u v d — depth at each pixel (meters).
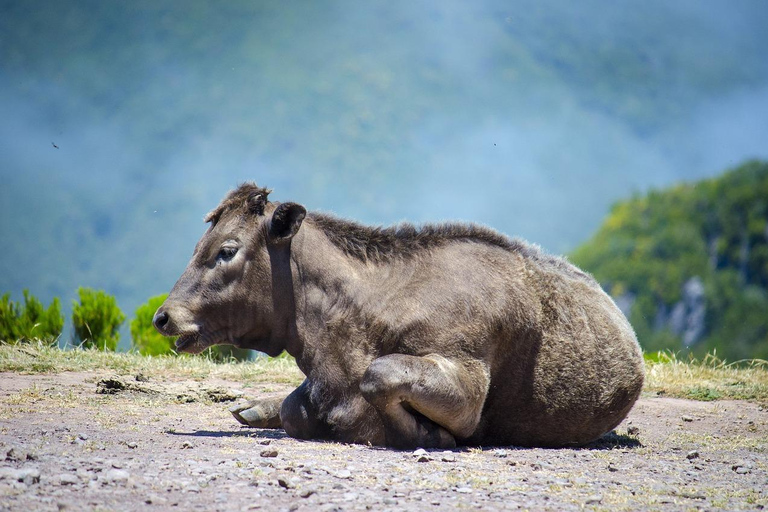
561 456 29.98
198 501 21.73
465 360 30.36
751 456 31.45
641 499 23.67
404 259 31.91
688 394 48.16
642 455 31.14
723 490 25.30
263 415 34.78
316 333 31.83
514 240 33.16
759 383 51.09
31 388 41.66
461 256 31.73
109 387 41.97
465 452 29.70
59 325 63.88
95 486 22.50
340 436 31.31
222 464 25.67
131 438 29.98
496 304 30.94
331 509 21.30
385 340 30.92
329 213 33.25
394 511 21.45
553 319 31.89
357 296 31.48
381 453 28.89
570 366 31.80
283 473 24.89
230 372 50.53
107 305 64.88
